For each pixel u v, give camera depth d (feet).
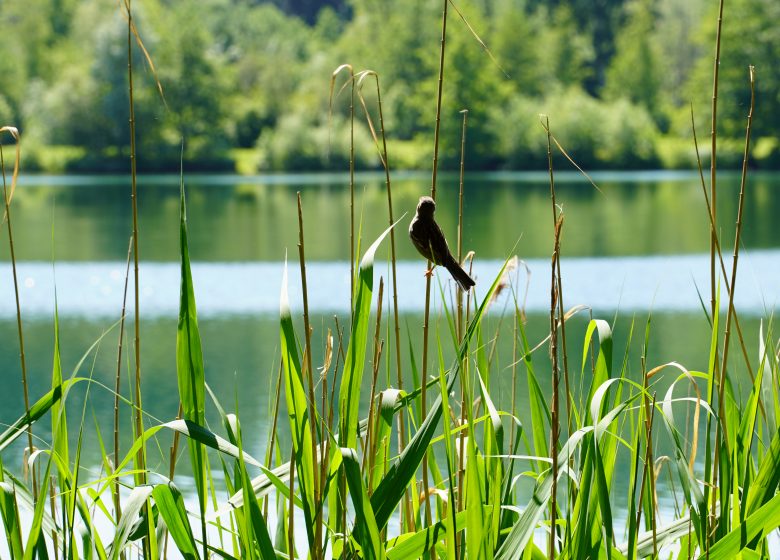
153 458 26.63
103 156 222.28
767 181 181.37
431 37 233.55
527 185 176.24
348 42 256.93
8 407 38.01
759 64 210.18
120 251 89.66
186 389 8.72
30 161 218.38
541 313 54.80
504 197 151.12
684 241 95.30
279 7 409.69
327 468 9.35
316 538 8.73
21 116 239.30
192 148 226.38
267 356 46.78
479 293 54.44
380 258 84.12
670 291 64.80
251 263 80.89
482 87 223.71
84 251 89.71
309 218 123.44
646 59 252.42
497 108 223.51
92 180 197.77
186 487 24.18
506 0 267.80
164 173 226.38
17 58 250.37
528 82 245.65
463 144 10.85
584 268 75.97
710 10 220.02
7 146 217.36
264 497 10.90
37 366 45.60
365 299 8.79
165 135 223.51
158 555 9.21
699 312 57.26
